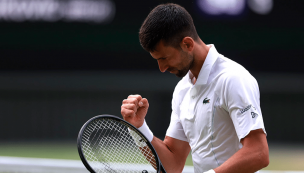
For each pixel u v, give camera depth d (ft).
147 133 22.33
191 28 18.92
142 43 18.70
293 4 123.75
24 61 134.72
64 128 135.33
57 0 129.90
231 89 17.93
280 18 125.18
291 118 129.59
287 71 130.00
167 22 18.01
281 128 129.70
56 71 136.15
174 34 18.12
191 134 20.66
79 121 136.26
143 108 21.93
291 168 74.18
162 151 22.44
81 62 135.95
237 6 124.77
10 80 135.03
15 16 130.52
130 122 22.00
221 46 128.47
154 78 136.05
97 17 130.41
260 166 17.04
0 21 130.82
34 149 96.32
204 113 19.36
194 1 125.39
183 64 19.10
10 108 134.21
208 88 19.20
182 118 21.13
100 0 129.49
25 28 131.44
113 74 136.87
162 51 18.39
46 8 129.80
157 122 135.95
